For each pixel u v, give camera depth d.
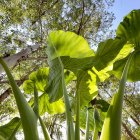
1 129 2.99
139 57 3.15
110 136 2.14
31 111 2.09
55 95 3.09
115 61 3.26
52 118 9.26
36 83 3.79
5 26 8.98
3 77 8.19
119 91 2.34
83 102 3.37
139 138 9.45
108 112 2.23
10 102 8.77
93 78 3.29
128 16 3.11
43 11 9.14
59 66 2.91
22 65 9.28
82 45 2.97
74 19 9.32
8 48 9.09
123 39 3.03
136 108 10.04
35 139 2.00
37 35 9.31
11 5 8.92
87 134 3.18
